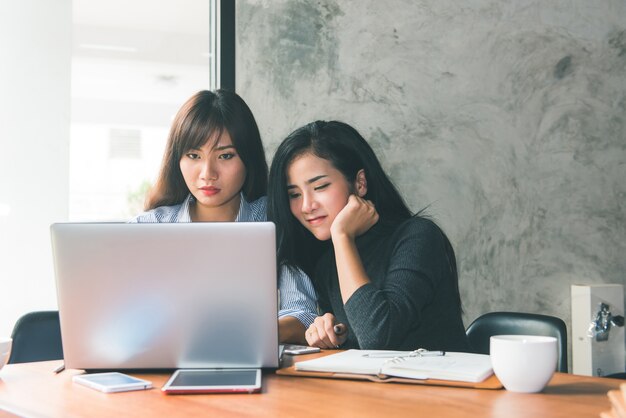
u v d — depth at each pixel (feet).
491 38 11.64
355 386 4.00
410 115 11.04
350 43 10.78
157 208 8.07
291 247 6.65
